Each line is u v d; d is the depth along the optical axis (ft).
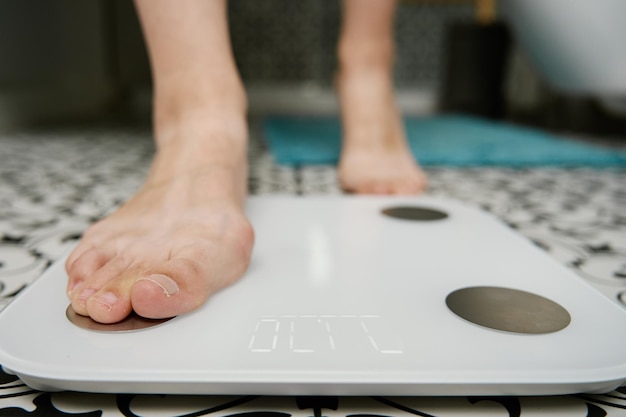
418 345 1.22
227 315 1.36
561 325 1.33
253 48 9.06
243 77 9.18
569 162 4.10
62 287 1.49
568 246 2.27
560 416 1.14
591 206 2.95
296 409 1.15
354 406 1.17
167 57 2.16
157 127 2.29
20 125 5.99
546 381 1.10
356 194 2.86
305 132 5.51
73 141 5.15
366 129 3.13
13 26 5.74
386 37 3.24
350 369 1.12
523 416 1.13
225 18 2.32
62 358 1.13
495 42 7.98
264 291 1.51
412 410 1.16
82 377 1.08
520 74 9.36
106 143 5.07
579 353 1.20
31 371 1.09
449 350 1.20
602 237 2.40
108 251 1.54
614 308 1.44
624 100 5.72
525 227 2.54
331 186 3.21
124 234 1.62
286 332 1.28
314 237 2.01
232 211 1.70
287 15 8.95
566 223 2.62
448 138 5.13
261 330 1.28
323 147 4.47
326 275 1.64
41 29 6.28
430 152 4.30
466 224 2.22
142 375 1.08
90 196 2.97
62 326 1.26
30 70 6.11
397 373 1.11
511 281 1.62
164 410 1.14
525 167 4.04
